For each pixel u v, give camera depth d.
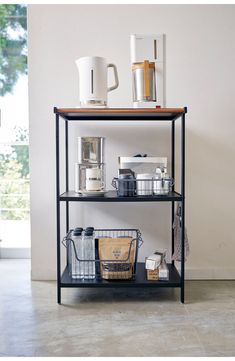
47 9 2.24
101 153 2.10
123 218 2.34
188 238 2.34
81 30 2.26
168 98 2.29
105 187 2.24
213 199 2.32
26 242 2.80
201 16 2.25
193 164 2.31
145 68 1.97
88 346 1.51
